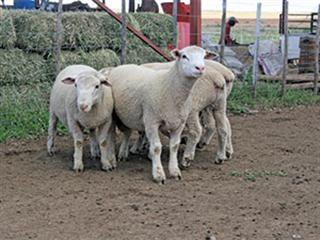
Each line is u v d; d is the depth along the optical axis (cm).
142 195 739
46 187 767
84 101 771
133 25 1377
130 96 820
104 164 848
